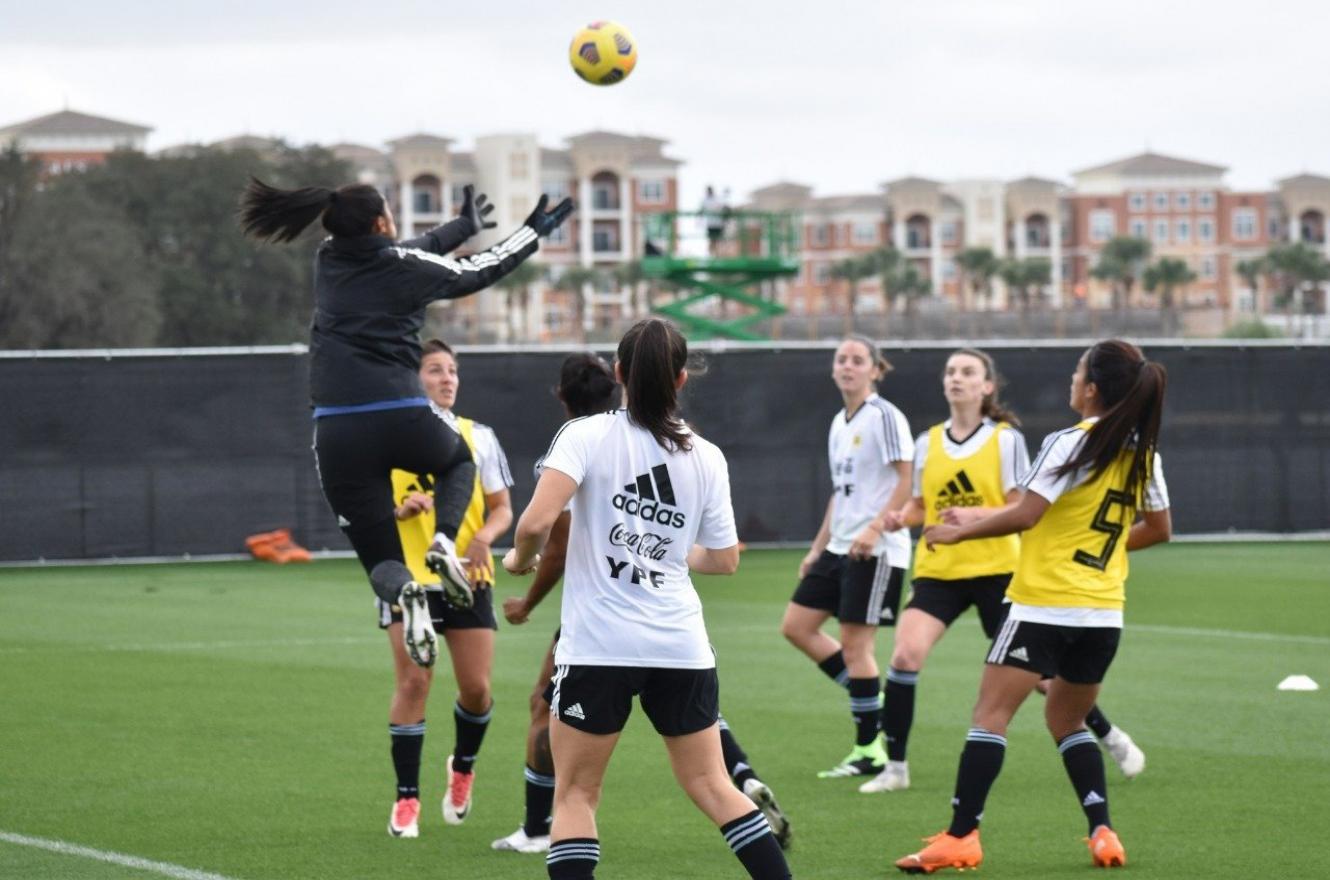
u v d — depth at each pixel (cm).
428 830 1625
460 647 1602
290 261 16575
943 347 4800
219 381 4562
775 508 4772
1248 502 4934
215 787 1808
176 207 16425
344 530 1432
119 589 3972
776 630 3238
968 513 1435
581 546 1121
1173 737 2089
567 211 1509
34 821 1641
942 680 2598
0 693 2461
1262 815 1653
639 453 1119
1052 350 4841
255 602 3706
